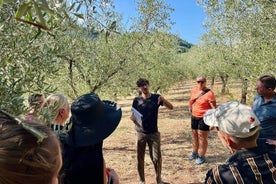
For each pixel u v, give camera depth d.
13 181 0.76
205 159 7.49
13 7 1.38
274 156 1.74
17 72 1.62
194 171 6.86
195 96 7.18
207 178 1.80
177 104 23.08
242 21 8.99
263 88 3.68
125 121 15.59
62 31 2.03
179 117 16.28
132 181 6.41
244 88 13.14
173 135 11.37
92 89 8.38
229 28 10.77
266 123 3.62
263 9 6.54
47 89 1.81
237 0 8.81
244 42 9.09
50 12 0.95
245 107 1.85
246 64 7.73
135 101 5.62
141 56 9.96
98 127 1.89
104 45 8.27
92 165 1.84
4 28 1.50
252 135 1.75
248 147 1.77
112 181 2.12
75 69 8.12
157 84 21.73
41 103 1.76
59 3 1.27
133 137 11.26
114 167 7.42
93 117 1.90
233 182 1.69
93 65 7.45
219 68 21.50
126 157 8.39
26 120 0.88
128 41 8.96
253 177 1.68
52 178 0.84
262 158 1.72
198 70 33.78
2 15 1.44
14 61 1.61
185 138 10.73
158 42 11.73
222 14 11.45
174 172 6.84
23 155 0.77
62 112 2.03
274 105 3.62
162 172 6.86
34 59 1.69
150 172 6.89
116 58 8.59
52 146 0.85
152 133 5.62
